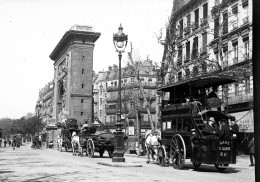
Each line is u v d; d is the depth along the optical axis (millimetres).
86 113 75875
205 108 15312
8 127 137375
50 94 136000
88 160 21422
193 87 16875
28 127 110875
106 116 100812
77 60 76625
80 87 76250
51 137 79062
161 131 17625
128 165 16266
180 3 48406
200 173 13492
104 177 11039
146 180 10398
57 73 94000
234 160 13953
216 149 13664
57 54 94188
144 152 30922
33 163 17641
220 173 13578
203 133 13906
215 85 16391
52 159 21516
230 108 30609
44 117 139375
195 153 14367
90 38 77688
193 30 43688
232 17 35500
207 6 41375
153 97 90500
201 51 41531
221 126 13914
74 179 10312
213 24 39219
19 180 10008
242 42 33281
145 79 95562
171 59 37719
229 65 34781
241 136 28125
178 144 15391
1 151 36625
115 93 101062
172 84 16594
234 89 32188
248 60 31188
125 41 18875
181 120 15703
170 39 37500
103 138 25453
